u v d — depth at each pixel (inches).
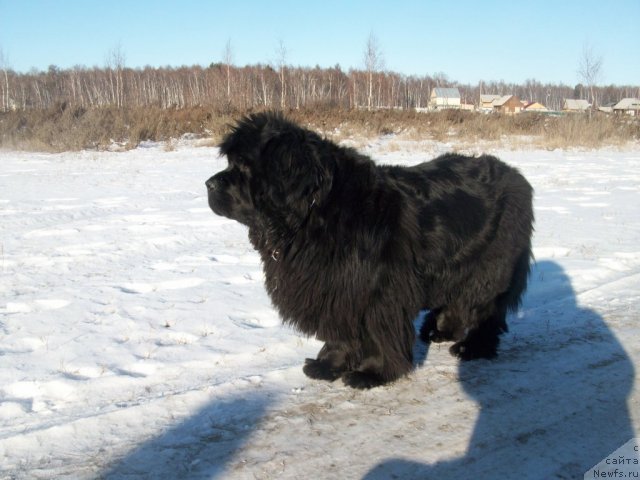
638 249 315.6
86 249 321.7
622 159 814.5
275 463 127.7
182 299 236.5
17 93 2431.1
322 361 172.4
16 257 302.4
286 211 150.1
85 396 158.1
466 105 3405.5
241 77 2048.5
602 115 1216.8
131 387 162.7
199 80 2491.4
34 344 192.2
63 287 252.5
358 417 148.3
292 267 154.1
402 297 160.1
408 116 1253.1
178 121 1115.9
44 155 891.4
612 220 397.1
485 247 179.9
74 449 133.3
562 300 237.6
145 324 208.1
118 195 510.0
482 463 128.8
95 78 2586.1
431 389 164.4
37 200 481.1
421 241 165.0
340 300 153.5
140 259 302.4
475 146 952.9
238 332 200.8
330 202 152.9
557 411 151.9
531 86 4490.7
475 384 167.6
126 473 124.2
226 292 245.4
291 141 149.6
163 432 139.9
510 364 181.5
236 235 358.0
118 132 1034.7
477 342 186.9
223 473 124.0
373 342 161.5
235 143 154.2
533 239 340.2
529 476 124.1
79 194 515.5
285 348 189.8
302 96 2144.4
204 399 154.7
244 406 152.3
